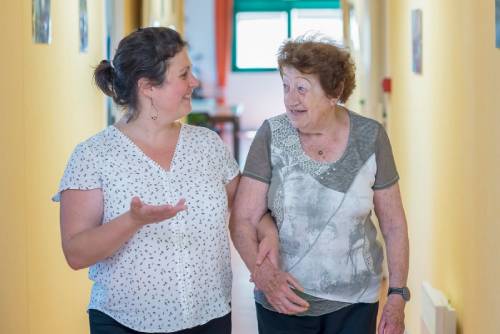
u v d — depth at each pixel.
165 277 2.69
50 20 4.07
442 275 4.38
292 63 2.86
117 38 6.07
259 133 3.03
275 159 2.99
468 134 3.71
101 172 2.68
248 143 15.62
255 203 3.01
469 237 3.73
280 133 2.99
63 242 2.68
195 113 12.37
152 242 2.68
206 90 16.88
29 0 3.71
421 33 4.90
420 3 4.93
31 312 3.73
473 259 3.66
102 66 2.73
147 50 2.64
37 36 3.83
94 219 2.70
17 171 3.49
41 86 3.92
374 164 2.99
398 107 5.88
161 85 2.66
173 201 2.70
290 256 2.99
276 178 2.99
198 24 16.80
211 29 16.81
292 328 3.04
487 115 3.34
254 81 17.00
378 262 3.05
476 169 3.56
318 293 2.98
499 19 3.09
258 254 2.87
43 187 3.98
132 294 2.69
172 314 2.70
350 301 3.00
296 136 2.98
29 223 3.71
